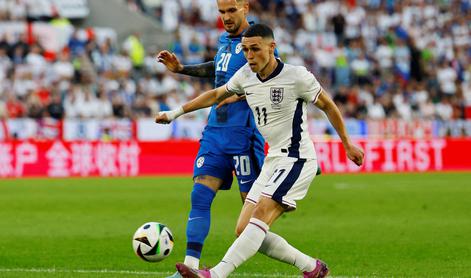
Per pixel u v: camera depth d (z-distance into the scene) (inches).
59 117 3260.3
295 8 4495.6
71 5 4025.6
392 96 3907.5
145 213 1829.5
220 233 1502.2
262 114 930.1
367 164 3240.7
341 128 930.7
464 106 3917.3
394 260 1211.9
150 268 1143.0
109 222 1668.3
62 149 3006.9
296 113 920.3
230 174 1052.5
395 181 2714.1
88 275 1078.4
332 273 1102.4
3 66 3511.3
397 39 4313.5
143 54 3988.7
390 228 1569.9
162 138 3225.9
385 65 4202.8
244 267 1139.9
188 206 1966.0
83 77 3575.3
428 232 1510.8
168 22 4320.9
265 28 901.8
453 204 2003.0
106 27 4109.3
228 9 1044.5
